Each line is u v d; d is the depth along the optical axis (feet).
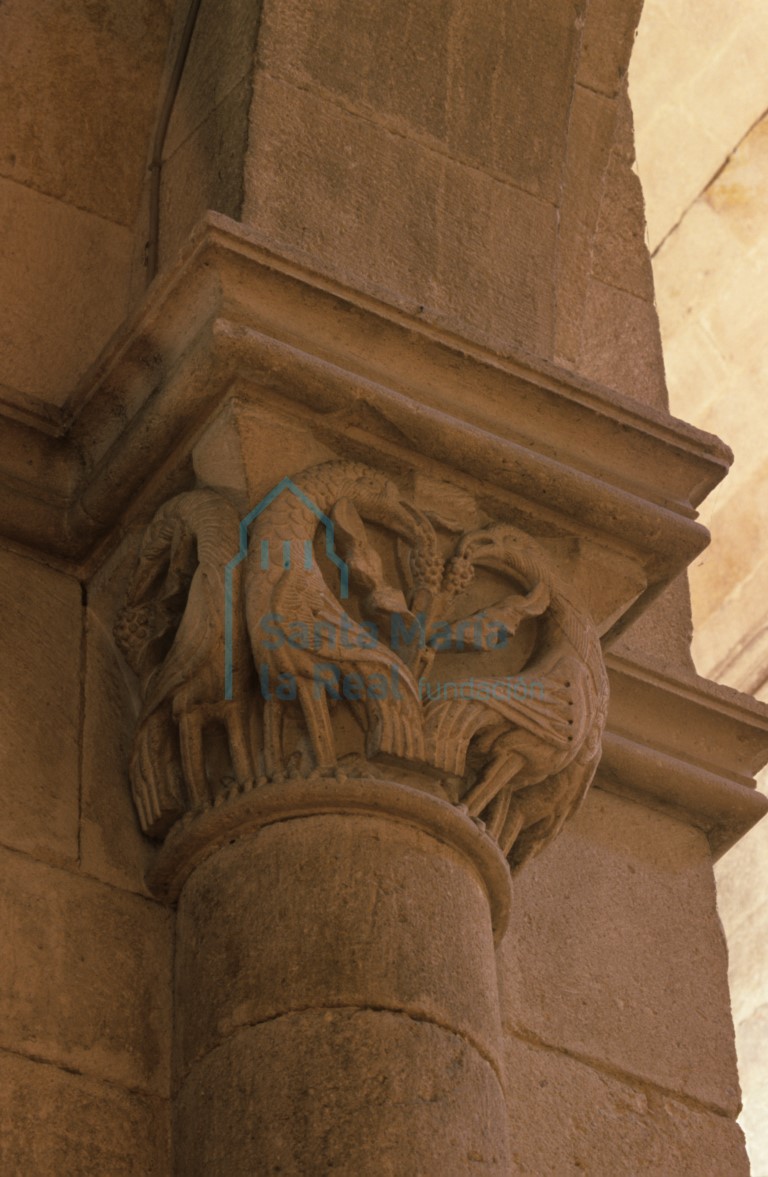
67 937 20.97
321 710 20.90
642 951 25.57
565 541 23.45
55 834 21.62
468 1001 19.95
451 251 24.77
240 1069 19.34
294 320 22.11
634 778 26.86
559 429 23.41
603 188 29.19
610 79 29.32
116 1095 20.18
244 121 24.16
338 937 19.75
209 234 21.62
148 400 22.70
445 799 21.08
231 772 21.40
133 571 22.75
